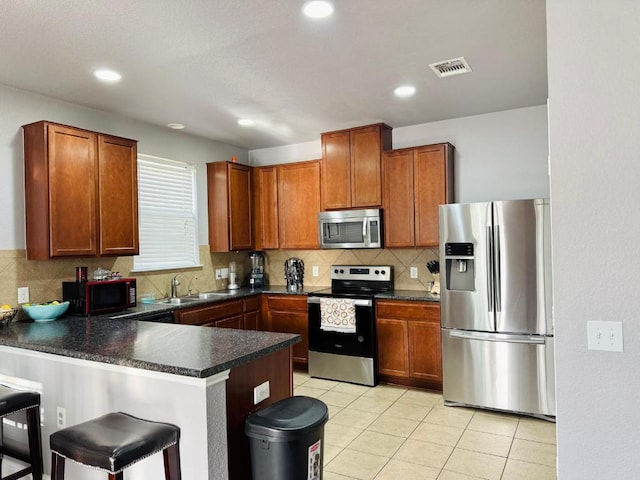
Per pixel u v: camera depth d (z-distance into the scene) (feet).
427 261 15.24
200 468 6.14
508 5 7.57
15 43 8.61
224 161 16.57
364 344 14.17
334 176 15.83
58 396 7.72
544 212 11.03
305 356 15.65
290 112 13.52
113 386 6.99
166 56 9.32
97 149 11.71
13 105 10.91
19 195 10.96
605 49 5.61
